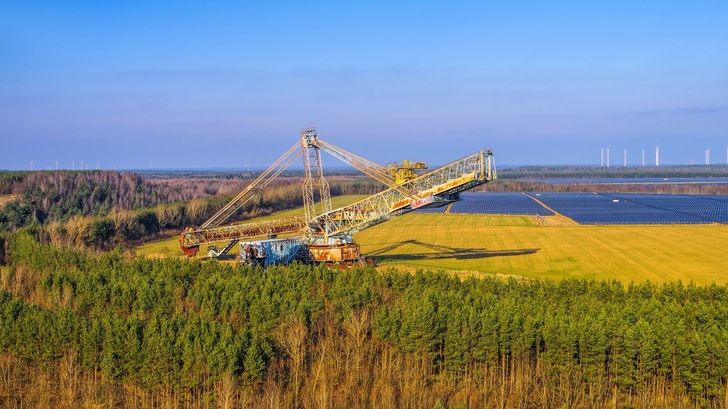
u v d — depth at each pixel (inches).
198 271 4817.9
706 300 3929.6
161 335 3191.4
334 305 3873.0
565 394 3112.7
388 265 5629.9
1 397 3152.1
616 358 3139.8
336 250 5388.8
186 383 3105.3
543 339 3319.4
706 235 7519.7
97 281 4446.4
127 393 3213.6
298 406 3105.3
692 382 3041.3
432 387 3280.0
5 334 3462.1
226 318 3727.9
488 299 3774.6
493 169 5182.1
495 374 3287.4
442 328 3378.4
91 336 3314.5
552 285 4119.1
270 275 4379.9
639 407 3061.0
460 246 6929.1
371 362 3435.0
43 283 4493.1
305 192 5836.6
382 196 5546.3
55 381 3324.3
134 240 7849.4
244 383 3083.2
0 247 6382.9
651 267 5546.3
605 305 3777.1
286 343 3400.6
